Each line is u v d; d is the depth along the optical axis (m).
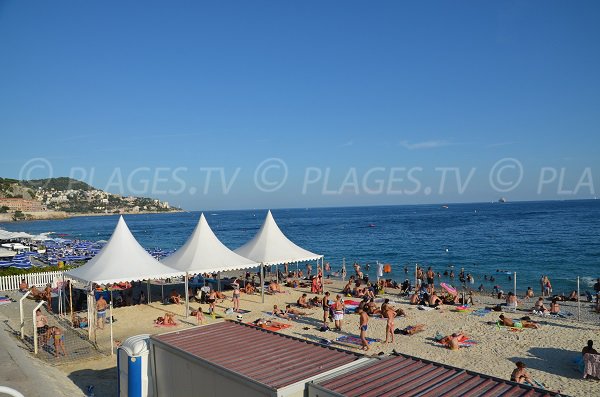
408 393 6.09
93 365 13.47
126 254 20.36
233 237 96.19
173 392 8.75
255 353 8.19
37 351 14.22
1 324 17.42
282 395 6.26
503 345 16.06
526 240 68.12
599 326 18.62
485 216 147.12
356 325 19.16
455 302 23.38
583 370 13.07
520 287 33.56
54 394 9.83
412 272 41.88
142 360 9.29
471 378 6.66
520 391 6.14
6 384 9.85
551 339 16.80
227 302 23.62
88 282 18.19
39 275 28.25
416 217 160.38
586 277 37.34
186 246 23.33
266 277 33.16
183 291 26.58
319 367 7.33
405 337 17.19
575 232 78.56
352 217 184.38
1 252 35.94
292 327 18.69
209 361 7.71
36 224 170.75
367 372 6.97
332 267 46.28
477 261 48.25
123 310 21.66
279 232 27.48
